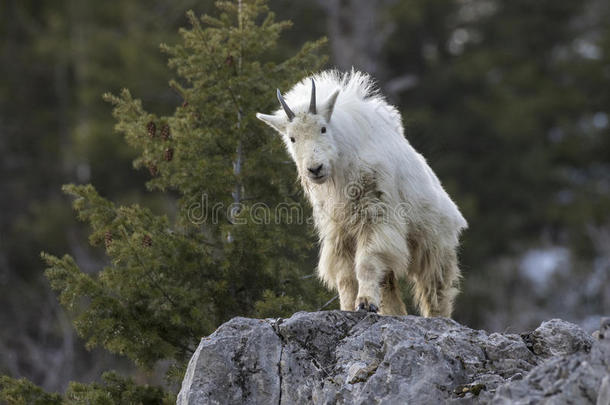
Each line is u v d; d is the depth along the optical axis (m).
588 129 113.62
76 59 103.44
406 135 48.19
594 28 124.62
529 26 120.75
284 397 26.36
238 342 27.08
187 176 36.84
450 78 112.94
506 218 103.12
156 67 86.38
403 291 36.84
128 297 34.69
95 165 91.81
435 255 31.62
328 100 28.80
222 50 38.81
